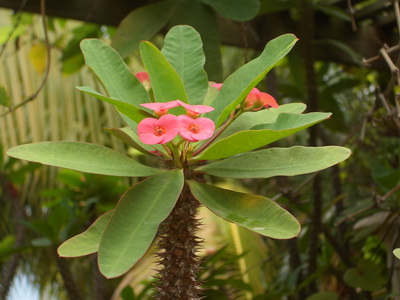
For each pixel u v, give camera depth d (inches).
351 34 58.4
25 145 22.7
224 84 24.5
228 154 22.0
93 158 23.1
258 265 50.1
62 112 73.1
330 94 55.8
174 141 23.8
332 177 52.7
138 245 20.8
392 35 58.3
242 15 37.9
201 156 22.4
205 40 39.5
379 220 39.4
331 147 22.6
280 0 48.4
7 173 47.3
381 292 41.0
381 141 57.9
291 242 45.9
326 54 57.4
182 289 23.1
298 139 68.0
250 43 53.2
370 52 57.9
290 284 44.6
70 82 73.8
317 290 45.3
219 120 22.8
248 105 23.9
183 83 25.5
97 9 47.3
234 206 22.1
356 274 38.4
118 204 21.7
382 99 33.9
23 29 52.0
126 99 24.3
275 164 22.9
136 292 46.9
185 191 23.4
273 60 23.5
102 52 24.7
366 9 56.3
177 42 26.3
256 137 21.1
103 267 20.1
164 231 23.4
